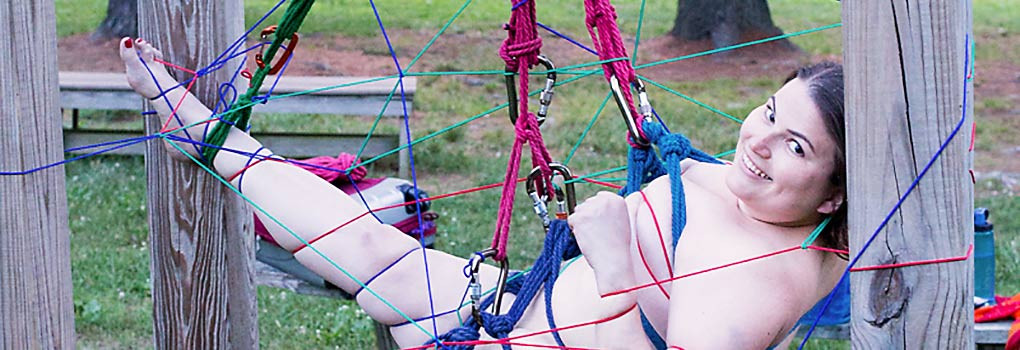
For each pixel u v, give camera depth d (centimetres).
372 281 243
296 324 501
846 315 351
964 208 169
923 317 172
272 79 743
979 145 801
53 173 236
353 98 682
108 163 736
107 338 491
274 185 251
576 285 225
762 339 195
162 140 273
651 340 214
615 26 212
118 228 620
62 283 240
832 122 191
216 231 278
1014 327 329
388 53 1078
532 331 225
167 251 279
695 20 1105
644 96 216
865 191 172
